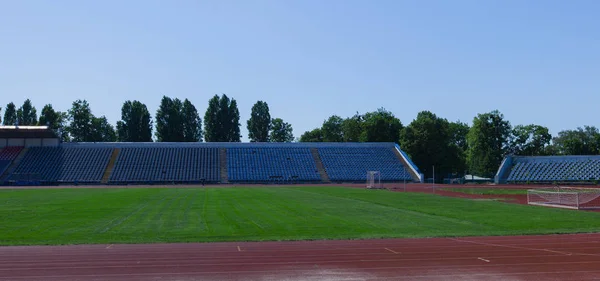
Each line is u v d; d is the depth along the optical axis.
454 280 13.83
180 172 89.94
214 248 19.64
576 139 122.94
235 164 94.62
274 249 19.31
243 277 14.39
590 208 37.28
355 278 14.16
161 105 123.50
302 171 93.25
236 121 127.50
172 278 14.30
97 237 22.70
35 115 128.62
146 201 43.44
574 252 18.09
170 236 22.98
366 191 61.28
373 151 102.56
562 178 82.69
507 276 14.23
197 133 129.25
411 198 48.06
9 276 14.64
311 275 14.59
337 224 27.47
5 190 64.62
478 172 103.25
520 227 26.23
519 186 75.88
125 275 14.71
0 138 94.69
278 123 148.88
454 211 34.81
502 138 107.62
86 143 97.00
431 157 103.44
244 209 35.88
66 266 16.05
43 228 25.77
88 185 81.56
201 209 35.81
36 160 90.25
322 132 148.75
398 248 19.36
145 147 98.19
